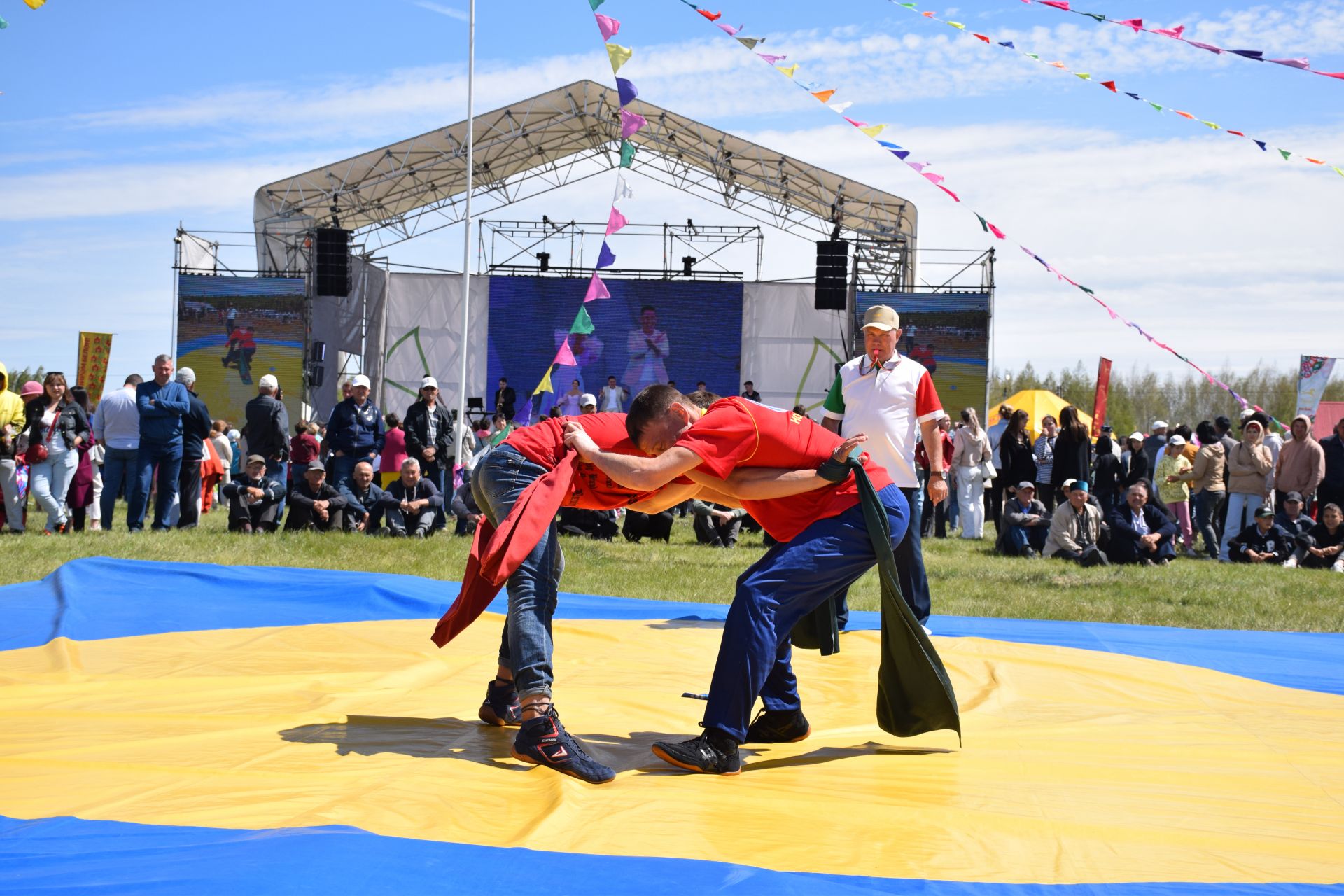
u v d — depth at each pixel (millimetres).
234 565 8094
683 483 3619
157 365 11477
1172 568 11125
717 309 24922
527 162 26062
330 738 3420
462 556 9898
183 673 4438
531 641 3279
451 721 3736
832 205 24031
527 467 3547
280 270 24734
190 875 2078
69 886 2031
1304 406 17609
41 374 30125
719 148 23984
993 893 2277
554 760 3135
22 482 11312
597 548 11422
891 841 2613
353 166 24281
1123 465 14219
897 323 5934
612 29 5203
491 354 25172
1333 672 5324
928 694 3494
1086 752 3590
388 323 25281
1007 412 15477
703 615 6672
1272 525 12414
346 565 9117
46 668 4535
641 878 2232
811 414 24688
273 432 12617
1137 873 2451
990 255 23312
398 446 14422
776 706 3719
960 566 10805
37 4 4184
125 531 11477
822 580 3438
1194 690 4750
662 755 3242
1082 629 6555
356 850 2256
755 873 2279
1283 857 2598
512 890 2141
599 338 25047
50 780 2840
